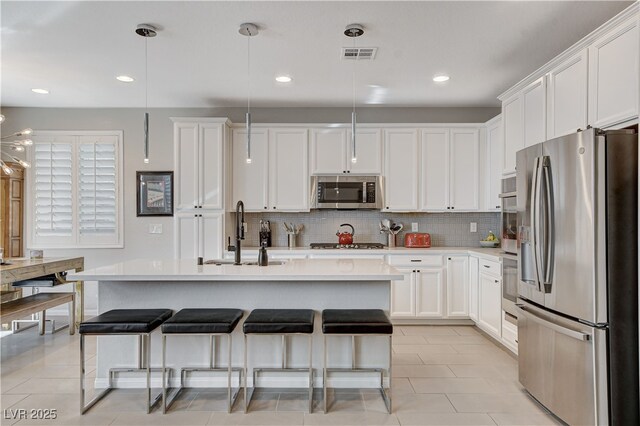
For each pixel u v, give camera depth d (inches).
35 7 96.8
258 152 180.2
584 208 81.3
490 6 97.1
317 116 188.2
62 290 192.1
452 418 92.7
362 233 193.8
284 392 106.4
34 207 186.1
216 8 97.7
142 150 187.6
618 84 86.8
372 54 125.2
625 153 79.7
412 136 180.1
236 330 109.5
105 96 169.9
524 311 101.9
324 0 94.1
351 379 109.6
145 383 108.6
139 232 187.8
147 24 105.7
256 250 170.7
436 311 170.7
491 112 187.0
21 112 185.8
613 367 79.0
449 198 179.9
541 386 96.5
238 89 160.6
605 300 79.3
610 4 96.0
